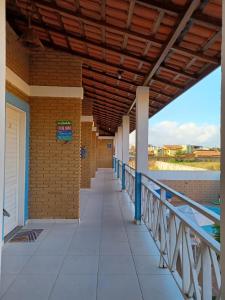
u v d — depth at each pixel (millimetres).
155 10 2889
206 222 3654
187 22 2883
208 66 3895
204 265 2141
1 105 1726
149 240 4633
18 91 4965
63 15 3812
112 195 9328
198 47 3420
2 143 1736
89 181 10578
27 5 3889
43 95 5648
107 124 18172
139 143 5863
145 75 5117
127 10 3037
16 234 4875
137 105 5902
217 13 2609
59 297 2846
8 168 4844
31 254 3975
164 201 3600
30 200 5633
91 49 4922
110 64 5227
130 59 4613
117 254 4004
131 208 7238
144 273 3402
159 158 23734
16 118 5254
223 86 1463
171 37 3172
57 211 5664
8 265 3596
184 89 5199
